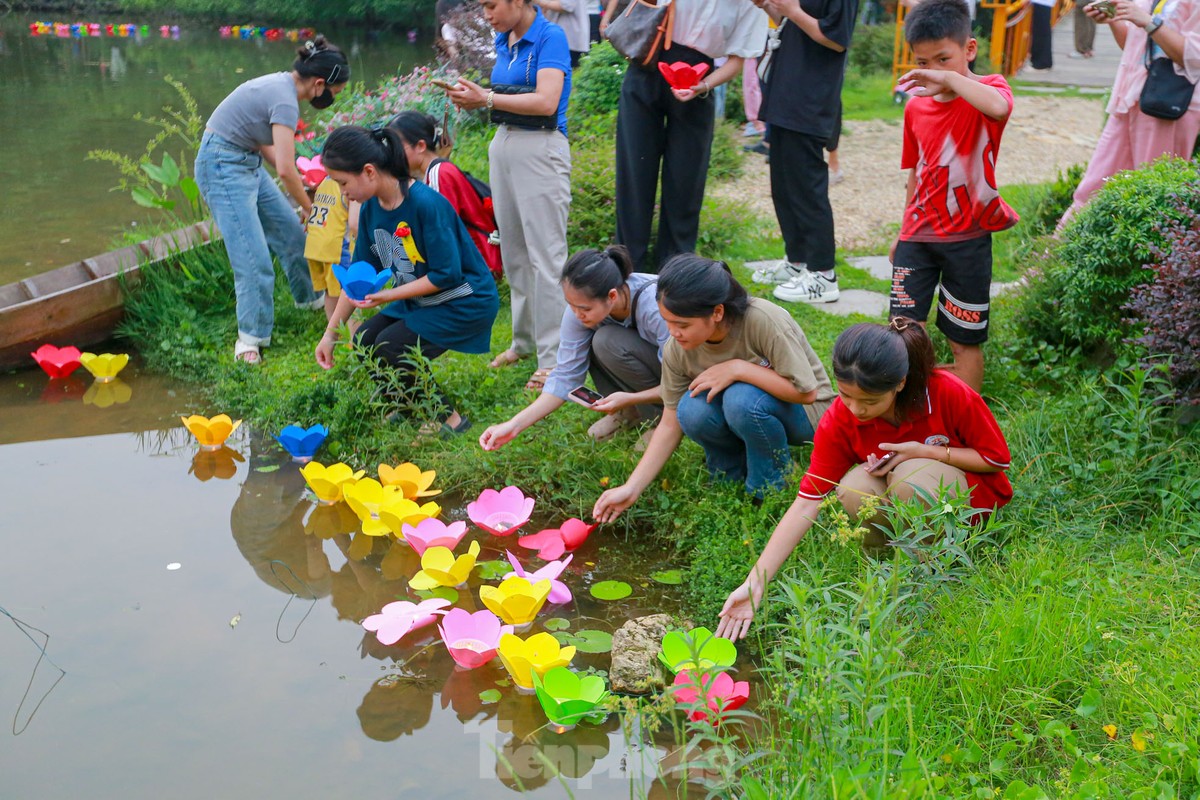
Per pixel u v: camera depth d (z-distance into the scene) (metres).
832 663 2.62
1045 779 2.60
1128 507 3.66
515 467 4.36
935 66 4.17
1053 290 4.75
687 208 5.69
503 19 4.73
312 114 10.93
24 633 3.46
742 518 3.72
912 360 3.24
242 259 5.46
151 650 3.39
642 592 3.69
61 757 2.92
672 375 3.86
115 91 14.95
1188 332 3.77
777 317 3.68
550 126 4.84
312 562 3.96
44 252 7.68
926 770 2.34
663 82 5.42
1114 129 5.40
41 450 4.79
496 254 5.73
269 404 5.04
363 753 2.94
